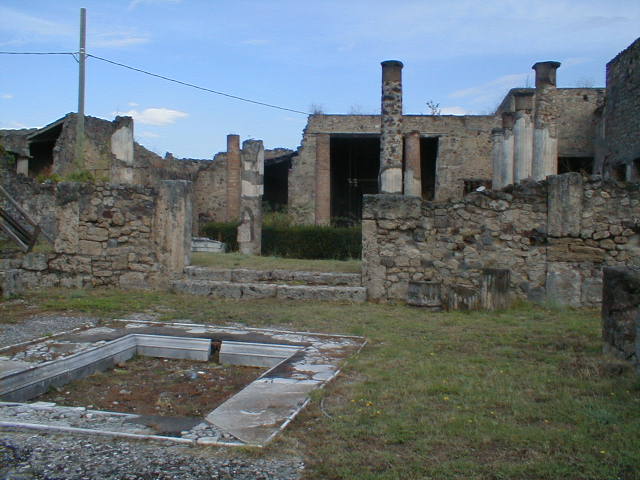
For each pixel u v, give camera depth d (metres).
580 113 31.41
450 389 5.41
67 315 9.31
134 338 7.66
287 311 9.82
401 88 18.23
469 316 9.59
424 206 10.99
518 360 6.60
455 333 8.19
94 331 7.95
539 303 10.57
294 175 30.98
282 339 7.67
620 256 10.37
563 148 31.47
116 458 4.04
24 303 10.36
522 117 19.38
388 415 4.80
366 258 11.05
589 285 10.41
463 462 3.92
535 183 10.72
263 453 4.11
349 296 10.89
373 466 3.91
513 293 10.70
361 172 37.66
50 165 29.47
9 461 3.98
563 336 7.95
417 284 10.27
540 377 5.85
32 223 12.83
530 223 10.69
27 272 12.21
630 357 6.18
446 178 30.98
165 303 10.46
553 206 10.55
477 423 4.58
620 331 6.42
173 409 5.58
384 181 18.16
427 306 10.16
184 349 7.48
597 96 31.30
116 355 7.21
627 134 24.70
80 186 12.18
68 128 25.59
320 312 9.75
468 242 10.88
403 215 10.98
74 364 6.48
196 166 32.34
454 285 10.39
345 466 3.89
